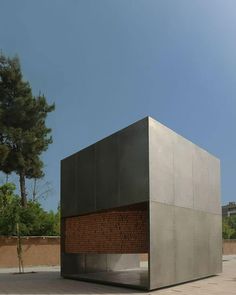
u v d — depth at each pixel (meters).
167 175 18.88
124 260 27.75
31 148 45.22
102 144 20.59
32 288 18.59
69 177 23.42
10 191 42.19
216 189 24.62
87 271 24.83
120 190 19.06
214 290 17.48
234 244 58.31
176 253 19.06
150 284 17.11
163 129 18.95
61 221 23.98
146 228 19.81
